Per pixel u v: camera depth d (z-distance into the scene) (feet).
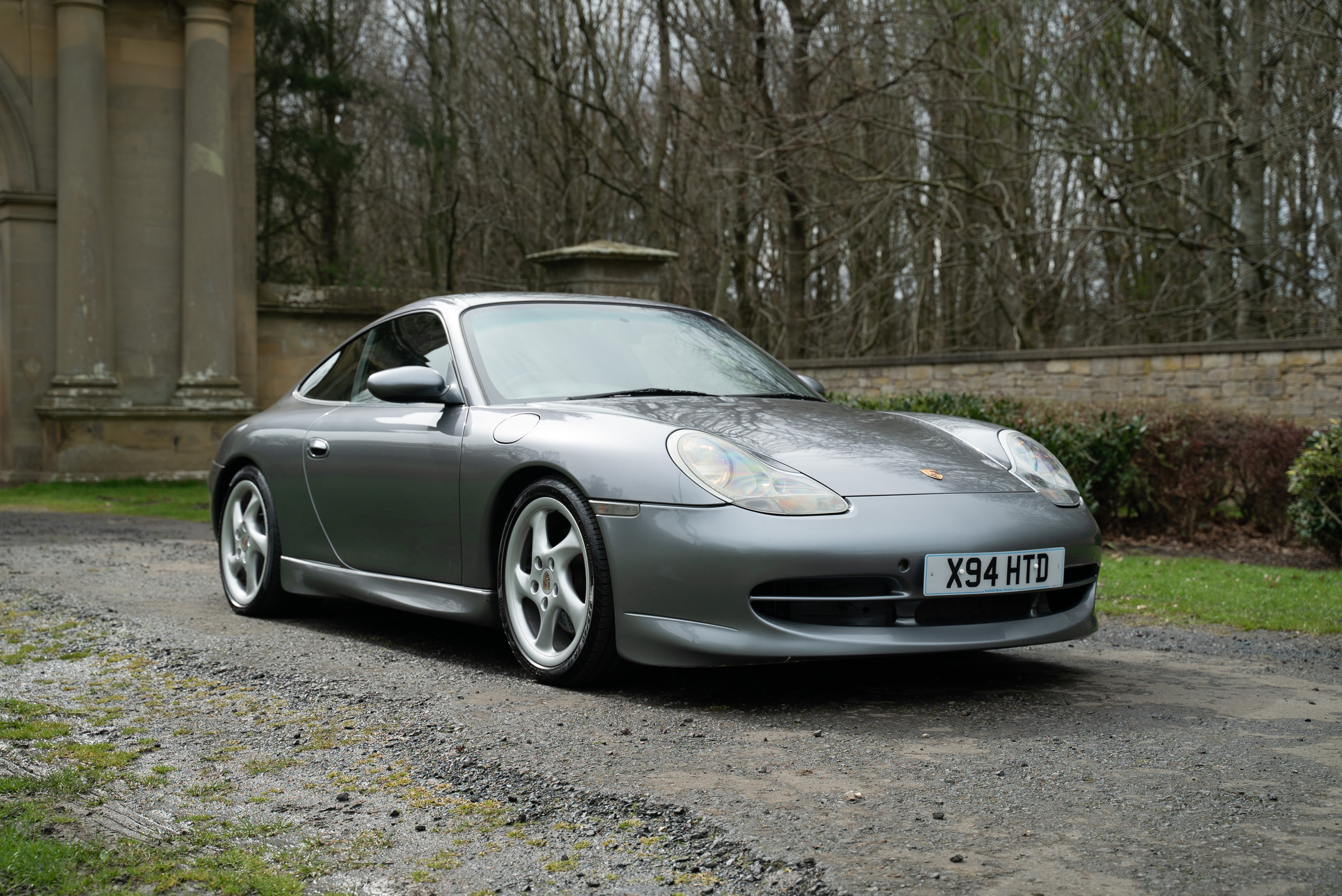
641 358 13.44
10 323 42.24
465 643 13.47
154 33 43.86
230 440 16.31
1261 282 54.08
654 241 75.66
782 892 6.12
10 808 7.58
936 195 59.00
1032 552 10.46
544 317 13.76
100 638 13.44
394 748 8.93
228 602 16.63
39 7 42.09
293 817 7.45
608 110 79.46
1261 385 38.52
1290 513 23.15
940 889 6.11
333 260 70.90
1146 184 51.26
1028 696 10.69
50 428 42.04
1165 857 6.55
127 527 28.30
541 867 6.55
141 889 6.29
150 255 43.98
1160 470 26.53
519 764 8.47
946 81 54.60
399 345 14.35
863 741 9.11
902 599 10.00
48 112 42.32
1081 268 58.75
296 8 63.93
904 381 48.14
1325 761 8.50
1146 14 51.90
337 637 13.88
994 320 73.61
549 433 11.33
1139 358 41.37
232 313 44.88
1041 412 28.55
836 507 10.07
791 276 68.39
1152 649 13.42
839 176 55.93
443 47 87.35
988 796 7.70
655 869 6.49
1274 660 12.75
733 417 11.59
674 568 10.14
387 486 13.10
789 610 10.06
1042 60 51.90
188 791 7.96
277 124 63.77
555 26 84.58
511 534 11.60
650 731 9.42
